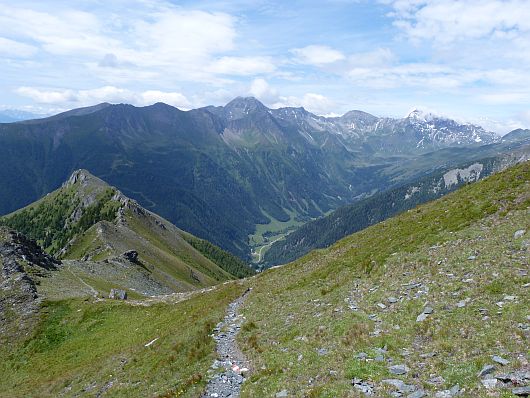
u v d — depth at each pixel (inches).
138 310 2509.8
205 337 1348.4
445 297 1044.5
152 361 1352.1
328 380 791.1
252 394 851.4
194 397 916.6
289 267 2327.8
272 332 1248.8
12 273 3034.0
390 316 1044.5
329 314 1229.1
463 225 1610.5
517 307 860.6
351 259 1845.5
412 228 1861.5
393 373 748.0
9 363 2207.2
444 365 721.6
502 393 577.9
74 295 2910.9
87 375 1598.2
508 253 1191.6
